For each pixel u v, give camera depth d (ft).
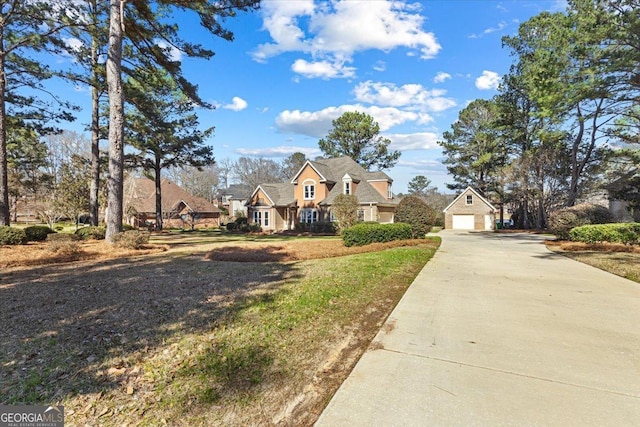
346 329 14.05
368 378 9.69
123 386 9.03
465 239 66.59
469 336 12.98
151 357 10.67
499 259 35.12
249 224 97.86
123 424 7.55
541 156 91.91
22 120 50.93
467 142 118.83
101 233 49.08
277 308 15.74
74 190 63.77
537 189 96.43
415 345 12.13
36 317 13.98
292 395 8.97
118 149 40.16
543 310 16.42
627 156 70.69
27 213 107.96
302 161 186.29
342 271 25.14
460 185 129.59
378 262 29.76
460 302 17.93
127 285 19.92
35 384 8.91
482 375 9.82
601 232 46.11
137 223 120.37
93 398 8.45
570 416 7.76
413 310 16.48
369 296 19.08
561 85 41.50
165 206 129.70
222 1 41.73
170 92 65.67
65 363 10.09
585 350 11.56
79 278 22.00
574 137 89.81
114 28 39.55
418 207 58.75
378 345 12.16
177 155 83.35
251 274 23.72
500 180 105.50
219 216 146.82
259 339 12.26
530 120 97.14
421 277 24.81
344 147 133.28
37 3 42.04
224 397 8.73
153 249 38.75
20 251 34.91
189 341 11.88
